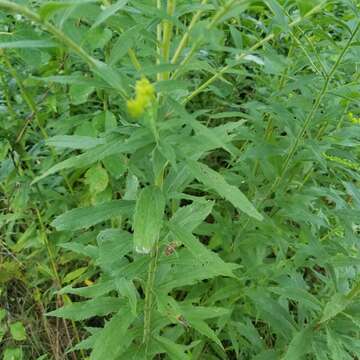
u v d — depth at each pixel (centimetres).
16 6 28
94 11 32
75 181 70
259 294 55
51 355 71
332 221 71
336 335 49
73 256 66
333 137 58
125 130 35
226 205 71
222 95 72
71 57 57
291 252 76
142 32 34
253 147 57
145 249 32
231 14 32
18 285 75
